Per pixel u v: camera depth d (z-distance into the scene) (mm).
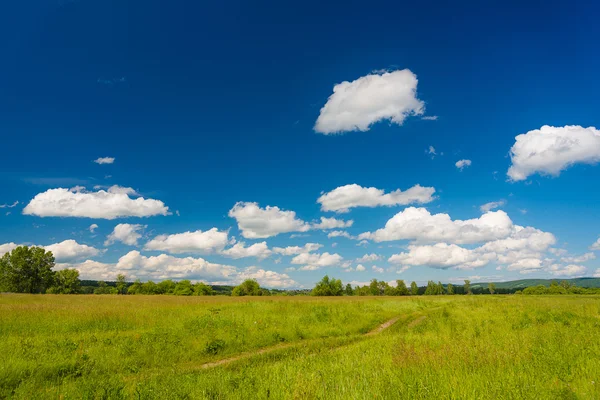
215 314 21484
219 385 7230
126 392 7152
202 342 13695
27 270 80625
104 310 21562
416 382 6328
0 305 25047
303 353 12016
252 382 7191
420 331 17266
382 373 7336
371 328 20859
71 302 32062
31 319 17953
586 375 7082
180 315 21062
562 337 11203
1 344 11391
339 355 10633
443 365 7883
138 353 11719
